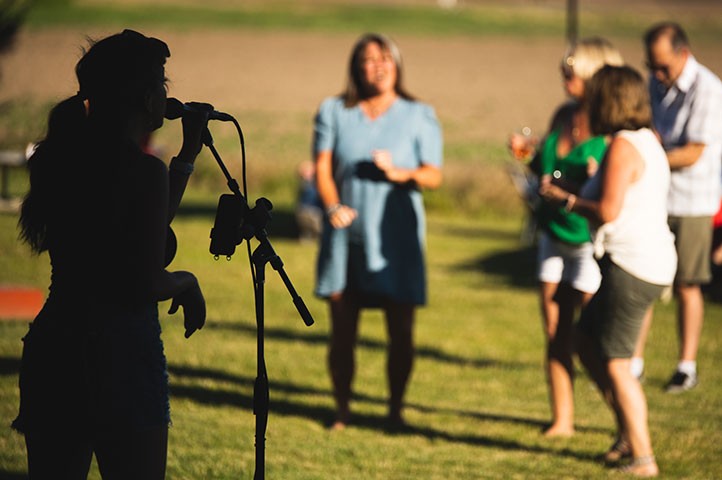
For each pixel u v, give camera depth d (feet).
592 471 27.94
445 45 295.69
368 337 47.16
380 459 28.76
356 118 31.81
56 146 16.28
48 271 57.31
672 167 36.63
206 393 35.40
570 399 31.73
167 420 16.37
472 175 101.71
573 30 79.41
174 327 46.32
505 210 97.35
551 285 30.94
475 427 32.60
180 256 68.18
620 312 26.43
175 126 140.97
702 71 36.45
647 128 26.84
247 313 50.83
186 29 298.97
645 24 371.15
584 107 30.35
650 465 27.40
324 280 31.99
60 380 15.93
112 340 15.92
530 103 195.00
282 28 315.99
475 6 408.26
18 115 97.86
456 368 41.55
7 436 28.35
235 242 18.10
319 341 45.39
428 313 53.36
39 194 16.25
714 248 51.85
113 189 16.02
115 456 16.08
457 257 73.67
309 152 133.90
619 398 27.20
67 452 16.37
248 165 106.42
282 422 32.45
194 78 215.10
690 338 38.14
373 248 31.45
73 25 279.49
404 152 31.60
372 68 31.53
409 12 374.43
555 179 29.71
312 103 189.26
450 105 190.70
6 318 44.19
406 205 31.65
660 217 26.50
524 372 41.22
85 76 16.39
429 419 33.55
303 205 78.89
